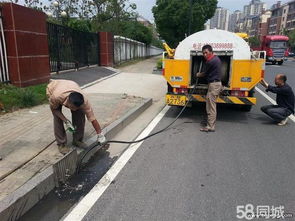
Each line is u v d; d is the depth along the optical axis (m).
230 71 6.67
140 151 5.07
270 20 104.00
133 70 19.12
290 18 87.88
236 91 6.79
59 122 4.36
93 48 17.48
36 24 9.57
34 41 9.48
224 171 4.30
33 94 7.74
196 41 6.79
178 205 3.40
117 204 3.41
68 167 4.02
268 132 6.30
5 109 6.90
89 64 17.03
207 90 6.79
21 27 8.76
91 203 3.43
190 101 7.11
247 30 126.94
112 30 31.70
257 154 5.00
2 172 3.73
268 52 33.16
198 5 29.78
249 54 6.54
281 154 5.02
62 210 3.29
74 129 4.18
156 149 5.18
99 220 3.12
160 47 64.06
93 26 29.09
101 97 9.06
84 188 3.78
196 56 6.92
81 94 3.91
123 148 5.21
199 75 6.52
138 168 4.38
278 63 33.28
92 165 4.50
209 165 4.52
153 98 9.95
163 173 4.22
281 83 6.73
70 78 12.27
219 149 5.22
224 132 6.26
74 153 4.14
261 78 6.57
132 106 7.80
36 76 9.68
